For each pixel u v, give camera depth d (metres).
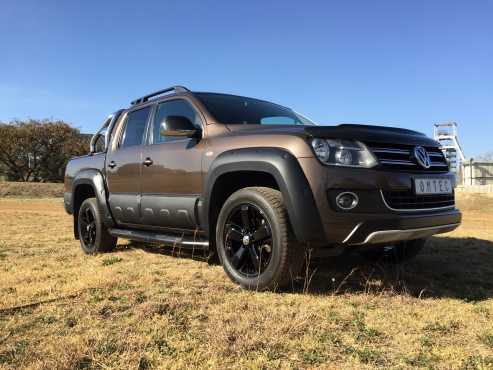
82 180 6.55
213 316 3.37
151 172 5.25
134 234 5.69
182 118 4.70
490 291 4.25
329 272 4.85
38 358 2.69
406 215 3.80
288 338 2.95
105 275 4.70
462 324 3.28
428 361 2.66
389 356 2.73
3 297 3.96
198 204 4.63
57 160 39.56
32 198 27.14
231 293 3.97
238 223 4.25
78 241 7.68
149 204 5.27
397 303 3.75
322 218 3.69
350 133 3.84
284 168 3.78
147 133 5.58
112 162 6.00
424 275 4.84
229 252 4.27
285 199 3.78
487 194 19.00
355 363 2.63
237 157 4.15
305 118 5.84
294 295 3.90
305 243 3.77
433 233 4.06
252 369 2.54
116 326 3.21
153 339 2.95
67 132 39.25
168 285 4.30
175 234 5.29
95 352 2.77
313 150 3.76
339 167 3.71
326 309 3.54
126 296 3.90
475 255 5.92
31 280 4.61
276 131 4.09
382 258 5.34
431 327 3.20
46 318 3.40
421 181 3.98
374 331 3.09
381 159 3.82
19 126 38.22
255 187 4.11
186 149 4.80
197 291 4.05
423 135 4.43
